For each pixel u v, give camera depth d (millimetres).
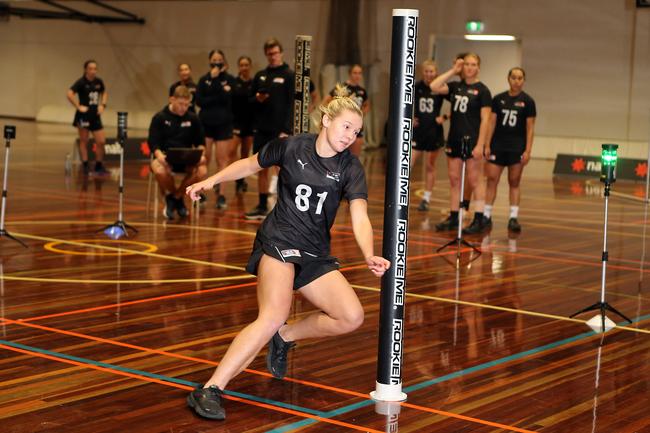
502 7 28078
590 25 26781
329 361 6637
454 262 10945
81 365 6324
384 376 5773
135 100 34656
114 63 35031
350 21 29938
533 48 27719
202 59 33156
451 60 31406
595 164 23094
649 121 26188
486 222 13641
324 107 5273
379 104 30141
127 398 5656
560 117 27484
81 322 7543
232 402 5648
